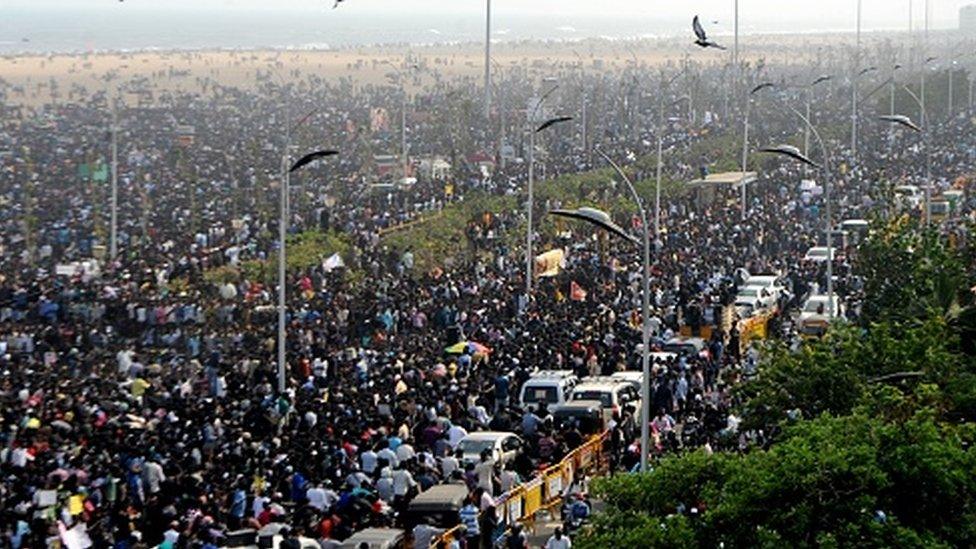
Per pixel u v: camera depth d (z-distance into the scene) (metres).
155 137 166.12
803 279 84.88
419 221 102.06
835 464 29.62
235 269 82.75
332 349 66.12
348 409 52.91
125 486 44.66
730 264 87.44
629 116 190.25
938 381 40.06
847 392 44.44
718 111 198.38
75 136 166.62
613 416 54.09
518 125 174.12
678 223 101.31
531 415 53.94
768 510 29.83
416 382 58.34
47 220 106.94
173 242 95.56
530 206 83.12
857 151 150.62
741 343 71.81
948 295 49.38
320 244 91.00
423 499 42.94
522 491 46.84
